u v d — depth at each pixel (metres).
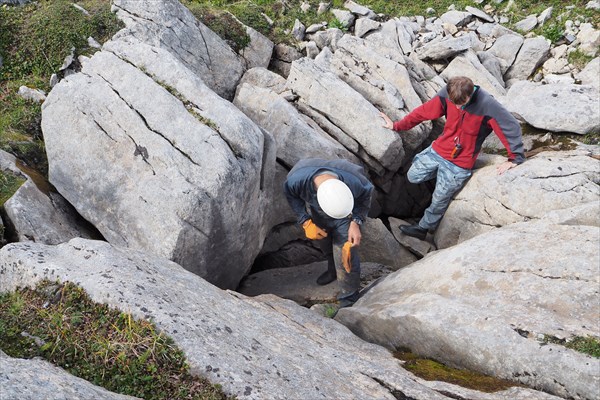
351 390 3.21
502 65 8.16
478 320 3.90
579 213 4.91
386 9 9.21
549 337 3.68
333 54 7.73
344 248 5.00
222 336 3.20
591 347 3.57
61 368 2.84
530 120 6.64
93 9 7.59
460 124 5.68
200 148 4.89
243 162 4.98
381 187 7.09
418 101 7.11
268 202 5.73
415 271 4.96
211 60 7.48
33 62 7.06
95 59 5.48
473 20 8.82
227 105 5.18
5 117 6.31
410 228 6.50
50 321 3.13
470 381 3.70
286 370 3.14
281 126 6.39
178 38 7.25
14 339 3.03
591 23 8.34
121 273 3.42
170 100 5.12
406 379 3.49
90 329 3.08
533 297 4.08
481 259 4.54
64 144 5.25
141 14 7.32
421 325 4.05
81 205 5.21
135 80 5.24
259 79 7.54
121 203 5.01
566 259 4.25
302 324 4.27
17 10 7.62
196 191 4.74
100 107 5.18
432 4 9.18
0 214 4.91
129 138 5.07
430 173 6.09
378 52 7.62
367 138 6.54
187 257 4.88
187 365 2.90
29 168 5.63
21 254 3.53
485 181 5.70
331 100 6.70
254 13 8.74
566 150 6.25
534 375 3.62
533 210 5.39
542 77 8.01
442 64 8.00
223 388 2.82
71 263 3.55
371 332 4.51
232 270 5.49
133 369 2.89
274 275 6.27
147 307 3.15
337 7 9.09
